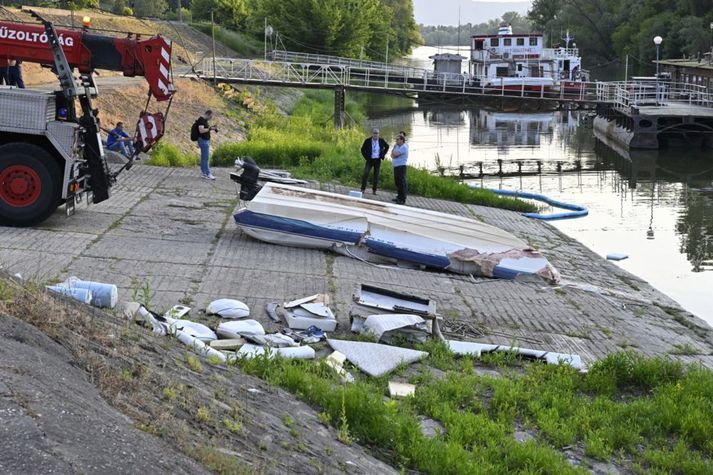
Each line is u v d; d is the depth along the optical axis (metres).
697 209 27.08
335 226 14.88
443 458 7.46
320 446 6.86
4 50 14.66
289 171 24.05
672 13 87.50
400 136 20.98
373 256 14.80
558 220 24.75
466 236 15.46
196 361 7.61
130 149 20.92
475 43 59.00
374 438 7.67
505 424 8.76
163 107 33.69
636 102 47.47
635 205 27.61
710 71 50.94
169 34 58.12
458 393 9.17
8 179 13.41
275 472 5.71
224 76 47.00
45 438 4.33
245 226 14.69
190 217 16.22
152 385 6.31
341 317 11.26
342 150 26.67
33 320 6.39
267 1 71.75
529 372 10.23
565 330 12.45
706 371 10.63
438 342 10.73
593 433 8.76
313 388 8.23
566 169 36.38
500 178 33.47
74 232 13.71
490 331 11.81
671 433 9.17
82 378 5.65
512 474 7.63
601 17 102.44
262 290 11.98
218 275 12.41
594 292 14.94
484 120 56.88
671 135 45.16
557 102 49.41
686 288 17.89
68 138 13.44
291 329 10.60
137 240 13.77
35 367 5.29
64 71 13.66
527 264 15.08
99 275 11.55
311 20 69.94
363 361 9.78
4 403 4.52
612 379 10.27
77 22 44.47
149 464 4.60
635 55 92.06
